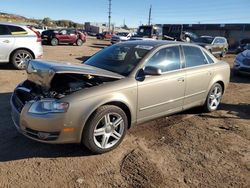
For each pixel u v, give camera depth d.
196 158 4.38
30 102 4.09
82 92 4.11
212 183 3.77
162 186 3.65
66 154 4.32
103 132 4.29
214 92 6.45
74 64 4.80
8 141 4.64
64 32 26.73
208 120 6.04
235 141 5.04
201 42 20.64
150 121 5.53
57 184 3.61
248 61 11.53
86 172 3.89
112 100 4.28
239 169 4.13
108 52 5.49
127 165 4.10
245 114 6.61
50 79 4.19
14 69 10.91
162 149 4.63
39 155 4.26
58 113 3.91
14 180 3.64
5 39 10.51
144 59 4.89
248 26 41.62
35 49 11.12
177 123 5.77
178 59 5.49
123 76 4.64
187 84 5.55
